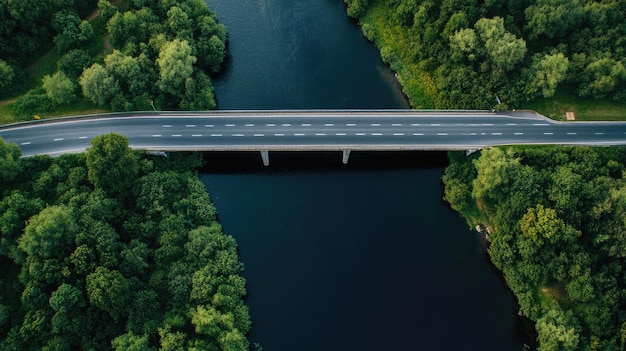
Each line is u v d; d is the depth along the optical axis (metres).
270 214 162.88
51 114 165.25
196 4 182.75
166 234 147.12
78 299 132.62
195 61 169.75
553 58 165.50
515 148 163.62
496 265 156.88
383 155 171.38
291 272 154.75
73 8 176.50
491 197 158.00
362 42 191.12
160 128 165.00
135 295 137.75
